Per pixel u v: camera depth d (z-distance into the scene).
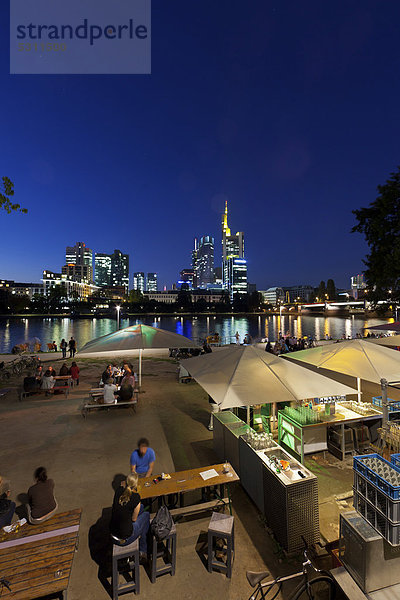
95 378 14.72
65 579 3.25
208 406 10.61
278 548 4.30
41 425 8.92
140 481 4.78
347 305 168.88
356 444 7.14
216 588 3.73
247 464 5.50
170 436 8.16
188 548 4.37
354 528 3.11
